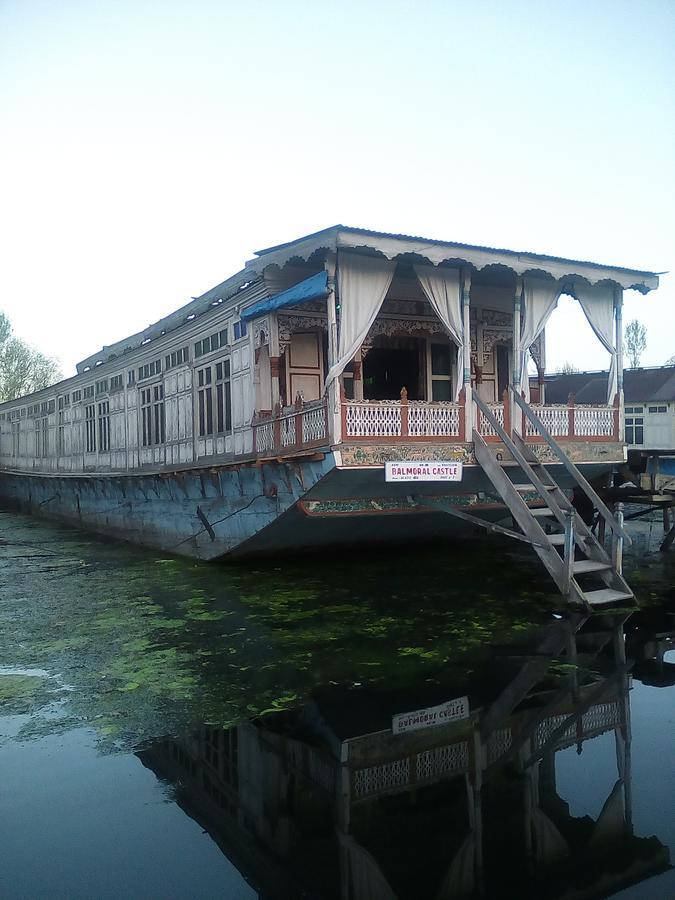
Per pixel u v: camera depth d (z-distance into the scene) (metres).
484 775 5.21
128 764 5.42
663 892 3.81
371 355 13.92
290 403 12.73
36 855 4.24
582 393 26.66
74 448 24.28
